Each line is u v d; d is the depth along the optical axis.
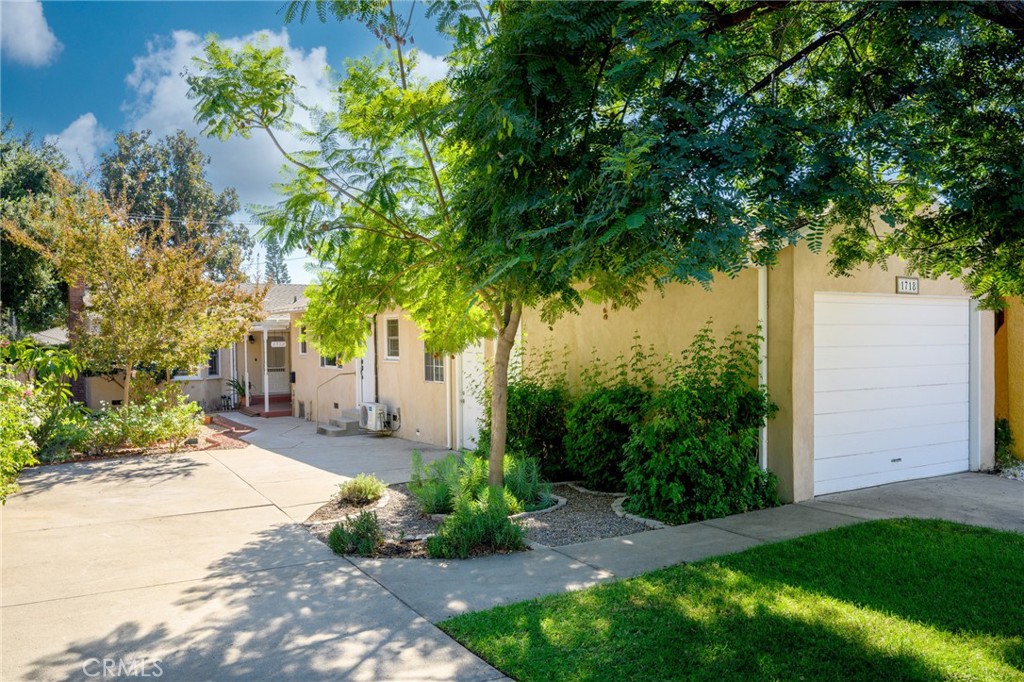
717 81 4.96
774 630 4.07
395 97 6.34
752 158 3.99
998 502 7.64
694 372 7.81
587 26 4.53
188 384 20.19
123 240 12.96
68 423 11.37
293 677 3.58
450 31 5.70
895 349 8.83
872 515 7.02
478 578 5.19
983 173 4.25
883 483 8.67
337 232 6.50
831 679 3.49
